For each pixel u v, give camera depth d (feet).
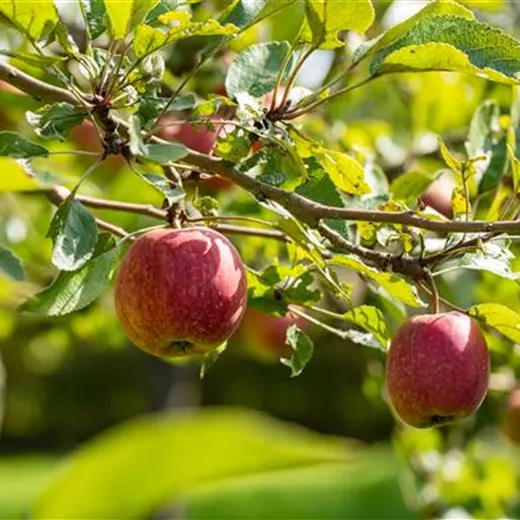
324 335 5.61
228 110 4.12
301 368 3.79
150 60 3.44
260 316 5.44
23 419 27.66
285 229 3.29
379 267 3.46
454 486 5.88
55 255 3.22
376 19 5.04
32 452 28.30
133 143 3.12
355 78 5.24
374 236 3.58
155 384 8.91
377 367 5.50
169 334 3.41
